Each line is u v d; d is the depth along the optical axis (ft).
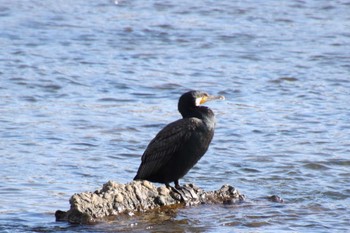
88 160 51.52
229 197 43.52
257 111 64.49
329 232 39.11
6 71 74.90
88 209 39.37
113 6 103.96
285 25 96.48
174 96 69.41
